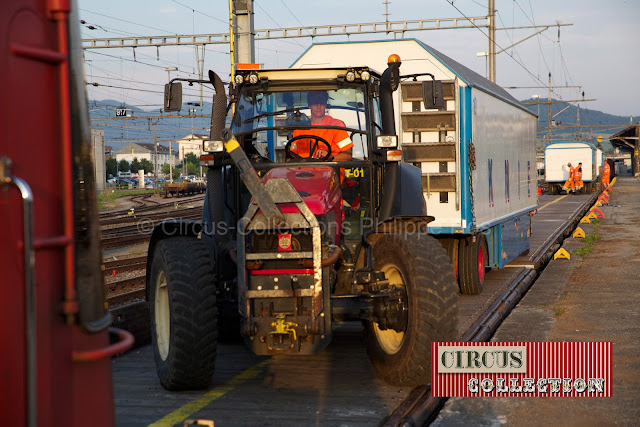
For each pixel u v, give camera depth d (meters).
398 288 6.12
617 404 5.67
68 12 2.58
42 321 2.46
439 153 11.04
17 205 2.37
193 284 5.92
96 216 2.72
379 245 6.38
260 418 5.29
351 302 6.03
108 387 2.80
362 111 7.02
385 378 6.18
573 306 9.92
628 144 110.06
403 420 5.17
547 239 19.92
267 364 7.06
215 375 6.64
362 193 6.99
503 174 13.55
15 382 2.34
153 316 6.43
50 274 2.50
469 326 8.28
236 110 7.01
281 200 5.73
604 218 28.17
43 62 2.50
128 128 69.69
